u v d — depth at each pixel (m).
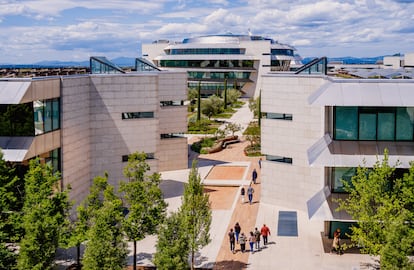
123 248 28.28
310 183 45.47
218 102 119.56
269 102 47.31
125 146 47.00
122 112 46.53
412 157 33.75
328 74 50.59
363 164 33.59
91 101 44.94
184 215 29.89
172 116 62.81
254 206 48.78
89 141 45.00
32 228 26.73
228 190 56.22
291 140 46.28
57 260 34.88
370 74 46.22
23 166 34.47
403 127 35.12
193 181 31.48
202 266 34.22
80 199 43.00
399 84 34.78
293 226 42.47
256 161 71.38
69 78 40.16
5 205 29.16
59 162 39.34
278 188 48.22
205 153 77.31
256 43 166.38
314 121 44.28
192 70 169.12
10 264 27.94
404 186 29.67
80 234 30.95
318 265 34.09
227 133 90.19
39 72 48.34
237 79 167.88
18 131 35.00
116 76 45.94
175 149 63.81
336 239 36.09
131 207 31.45
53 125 38.12
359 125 35.53
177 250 27.67
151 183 33.16
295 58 186.62
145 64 64.00
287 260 35.16
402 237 24.98
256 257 35.88
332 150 34.97
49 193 29.70
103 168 45.94
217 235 40.81
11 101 32.94
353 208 30.92
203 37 178.88
